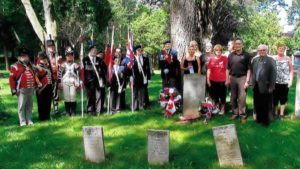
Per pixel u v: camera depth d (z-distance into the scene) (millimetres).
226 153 7789
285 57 10625
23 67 10938
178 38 14477
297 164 7879
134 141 9242
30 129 10539
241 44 10281
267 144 8797
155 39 39875
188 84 10633
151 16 40250
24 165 8047
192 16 14523
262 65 9891
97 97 11914
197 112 10617
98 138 8070
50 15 19766
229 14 31625
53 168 7871
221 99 11227
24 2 20516
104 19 36469
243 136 9250
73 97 12031
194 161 8031
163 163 7871
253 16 42125
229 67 10523
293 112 11461
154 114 11727
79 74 12094
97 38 35625
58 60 12727
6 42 46750
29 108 11188
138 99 12734
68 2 34156
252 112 11492
